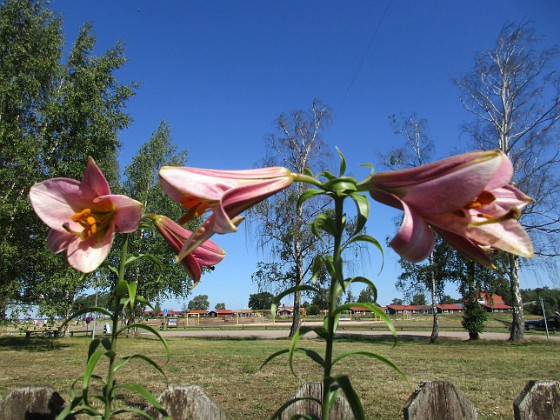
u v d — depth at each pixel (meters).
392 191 1.36
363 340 20.39
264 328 37.75
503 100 18.83
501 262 19.59
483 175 1.22
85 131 15.43
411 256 1.25
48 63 16.19
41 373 8.31
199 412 2.36
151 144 23.50
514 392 6.34
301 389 2.44
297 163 22.31
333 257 1.43
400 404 5.46
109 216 1.69
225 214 1.27
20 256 14.38
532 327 34.16
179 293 22.47
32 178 14.66
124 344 17.36
